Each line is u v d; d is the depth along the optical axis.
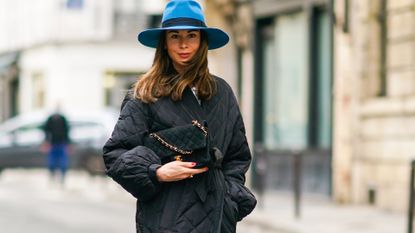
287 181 17.98
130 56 36.53
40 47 38.28
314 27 17.20
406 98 14.76
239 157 4.56
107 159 4.38
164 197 4.36
